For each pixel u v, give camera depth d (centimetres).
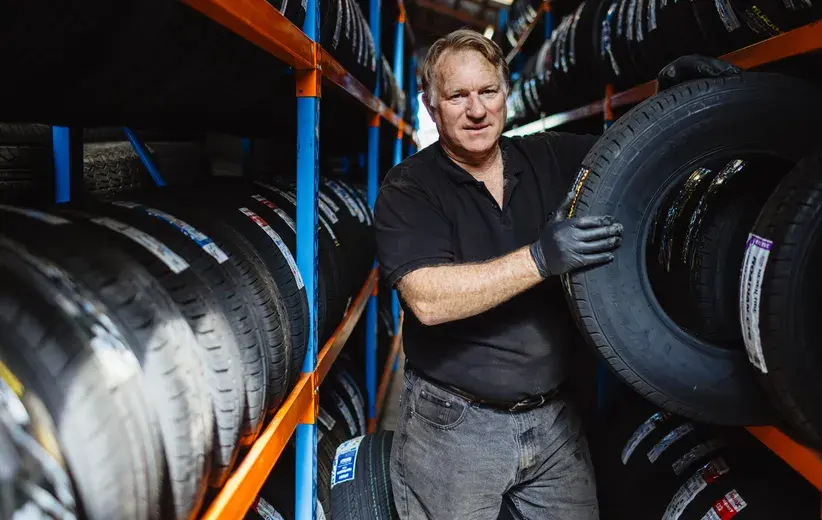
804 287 84
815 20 106
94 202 95
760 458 132
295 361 118
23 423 46
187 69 112
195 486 67
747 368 104
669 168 101
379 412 313
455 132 128
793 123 99
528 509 152
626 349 104
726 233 111
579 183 105
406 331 144
